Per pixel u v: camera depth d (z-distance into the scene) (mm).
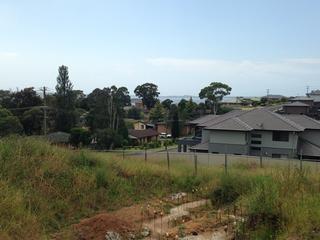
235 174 12773
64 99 54656
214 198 11008
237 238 7098
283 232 6633
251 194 8930
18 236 6824
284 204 7324
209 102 78688
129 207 9898
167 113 79125
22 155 10359
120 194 10617
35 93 50156
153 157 23781
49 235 7355
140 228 8133
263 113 37031
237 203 9680
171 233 7879
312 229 6500
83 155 12297
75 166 11328
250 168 18547
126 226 8086
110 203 9898
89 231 7562
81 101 66375
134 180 12094
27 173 9562
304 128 35500
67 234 7391
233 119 35844
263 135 35125
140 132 66062
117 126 54625
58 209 8625
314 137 36531
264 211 7348
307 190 8648
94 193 10000
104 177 10953
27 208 8055
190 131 69438
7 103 48094
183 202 10914
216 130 35219
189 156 25547
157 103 85625
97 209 9398
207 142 37062
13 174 9266
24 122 43656
